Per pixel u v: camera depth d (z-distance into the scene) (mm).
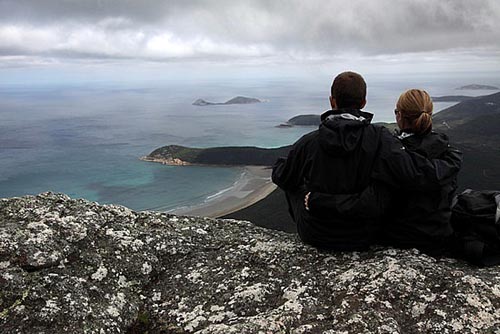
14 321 4234
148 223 6504
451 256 5652
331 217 5281
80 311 4457
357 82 5164
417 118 5223
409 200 5273
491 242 5344
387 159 4930
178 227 6535
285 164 5707
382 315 4297
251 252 5773
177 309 4832
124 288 5098
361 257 5449
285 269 5359
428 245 5422
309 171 5270
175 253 5863
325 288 4930
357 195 5047
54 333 4188
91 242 5602
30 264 4836
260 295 4883
